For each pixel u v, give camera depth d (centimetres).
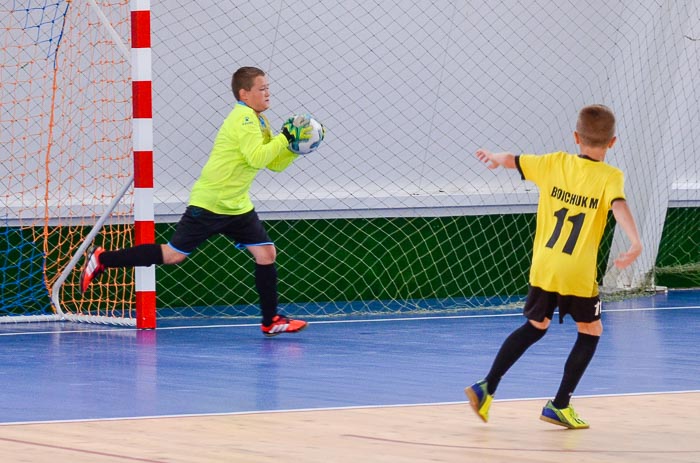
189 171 1802
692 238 2181
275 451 744
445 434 809
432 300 1936
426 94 1888
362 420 863
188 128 1784
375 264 1927
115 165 1731
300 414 889
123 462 707
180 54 1752
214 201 1386
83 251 1633
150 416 883
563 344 1359
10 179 1686
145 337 1451
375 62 1848
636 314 1702
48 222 1705
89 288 1745
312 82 1831
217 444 768
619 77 1969
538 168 884
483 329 1535
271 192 1841
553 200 875
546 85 1953
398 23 1838
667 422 859
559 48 1939
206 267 1825
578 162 868
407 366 1179
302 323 1463
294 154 1399
